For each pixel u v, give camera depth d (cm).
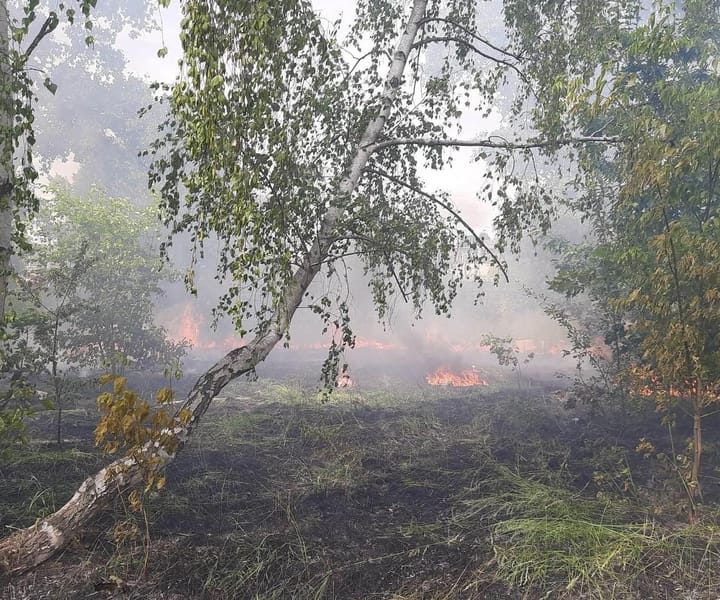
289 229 534
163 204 534
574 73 747
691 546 419
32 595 359
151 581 381
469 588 376
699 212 594
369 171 715
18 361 626
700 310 484
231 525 482
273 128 456
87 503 402
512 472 624
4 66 483
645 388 665
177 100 377
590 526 445
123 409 395
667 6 585
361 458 679
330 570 402
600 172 830
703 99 536
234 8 399
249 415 872
